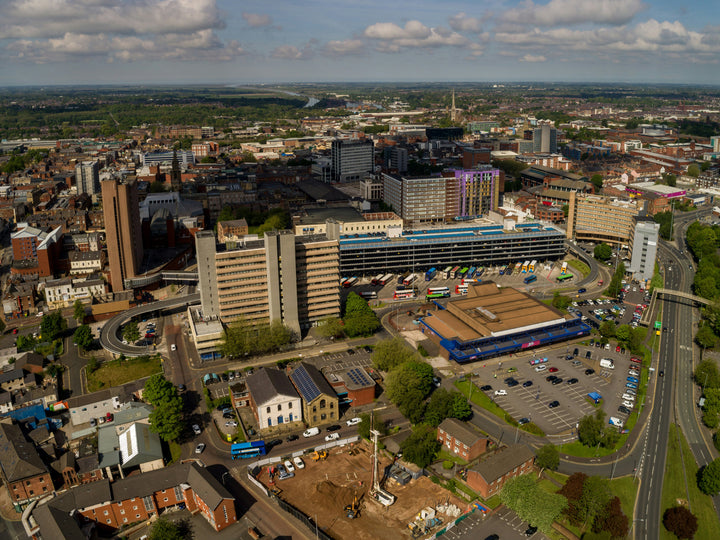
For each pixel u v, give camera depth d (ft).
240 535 574.97
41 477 634.84
